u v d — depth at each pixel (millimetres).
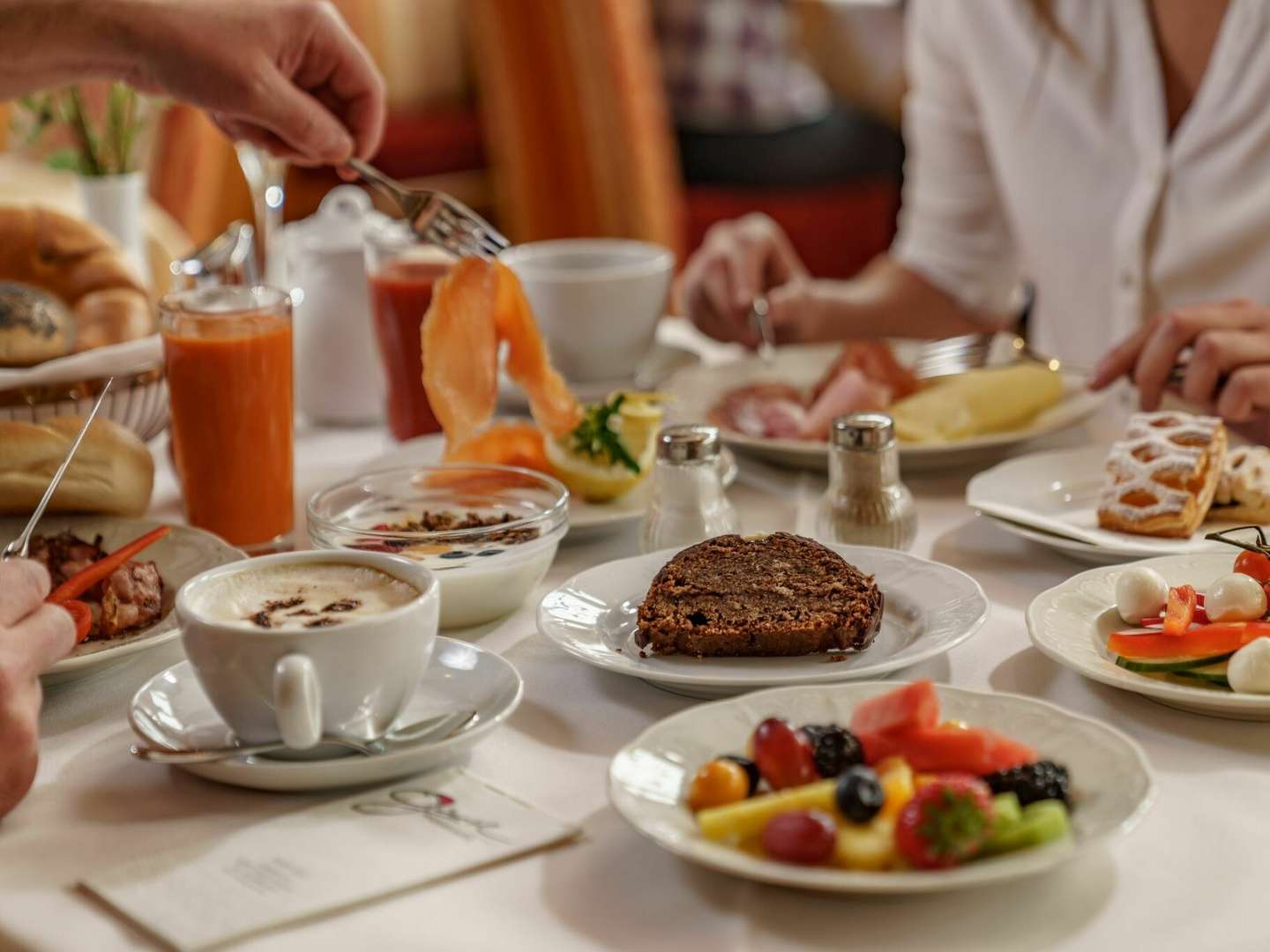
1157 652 827
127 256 1449
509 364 1211
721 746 727
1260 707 771
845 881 594
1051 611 905
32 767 739
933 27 2113
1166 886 644
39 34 1146
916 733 680
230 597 778
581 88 3742
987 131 2037
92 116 1579
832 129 4324
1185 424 1139
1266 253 1743
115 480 1066
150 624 943
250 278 1436
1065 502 1179
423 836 695
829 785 649
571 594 960
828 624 874
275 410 1128
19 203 1402
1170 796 727
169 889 653
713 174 4195
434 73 4348
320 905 636
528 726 831
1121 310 1867
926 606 929
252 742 760
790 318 1861
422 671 772
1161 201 1815
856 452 1070
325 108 1303
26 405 1169
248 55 1200
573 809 731
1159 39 1812
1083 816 648
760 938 613
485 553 957
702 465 1060
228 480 1125
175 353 1103
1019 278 2270
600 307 1554
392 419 1424
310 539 1186
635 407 1216
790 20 4312
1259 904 626
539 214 3869
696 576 928
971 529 1167
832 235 4164
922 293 2162
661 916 632
